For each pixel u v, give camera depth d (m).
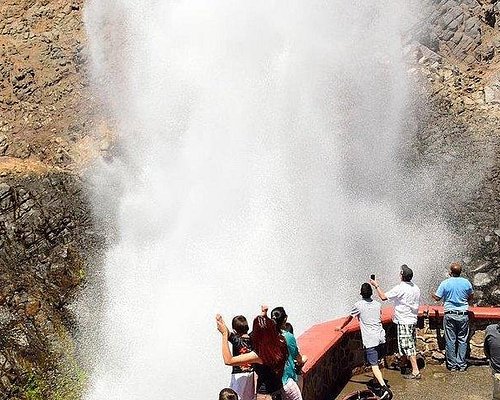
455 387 8.17
